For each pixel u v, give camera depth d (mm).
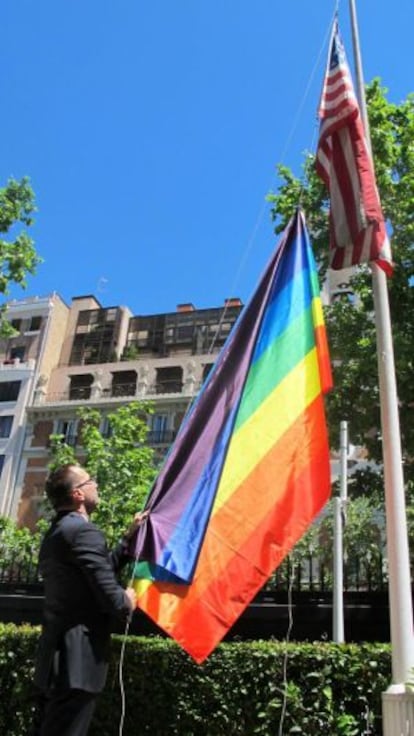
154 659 6504
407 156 14930
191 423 5730
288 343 6266
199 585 5051
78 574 3850
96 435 23328
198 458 5555
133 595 3986
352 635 8023
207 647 4871
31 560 11141
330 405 14703
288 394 5996
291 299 6500
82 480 4312
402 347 13328
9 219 17453
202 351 55594
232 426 5723
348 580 8883
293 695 5766
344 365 14953
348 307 15594
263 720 5910
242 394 5898
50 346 54875
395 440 5910
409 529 14164
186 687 6281
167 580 5016
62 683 3586
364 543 21391
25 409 50469
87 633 3738
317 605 8352
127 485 21609
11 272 17484
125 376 52188
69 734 3539
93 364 54531
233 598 5074
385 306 6547
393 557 5477
